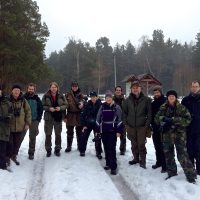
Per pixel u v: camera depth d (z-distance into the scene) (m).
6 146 4.66
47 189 3.93
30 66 17.48
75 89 5.71
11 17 16.95
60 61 41.72
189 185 3.77
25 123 4.88
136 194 3.81
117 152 5.84
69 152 5.75
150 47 43.88
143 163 4.71
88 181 4.18
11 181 4.09
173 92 4.07
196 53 38.50
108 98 4.63
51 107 5.34
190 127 4.17
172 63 41.81
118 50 42.09
